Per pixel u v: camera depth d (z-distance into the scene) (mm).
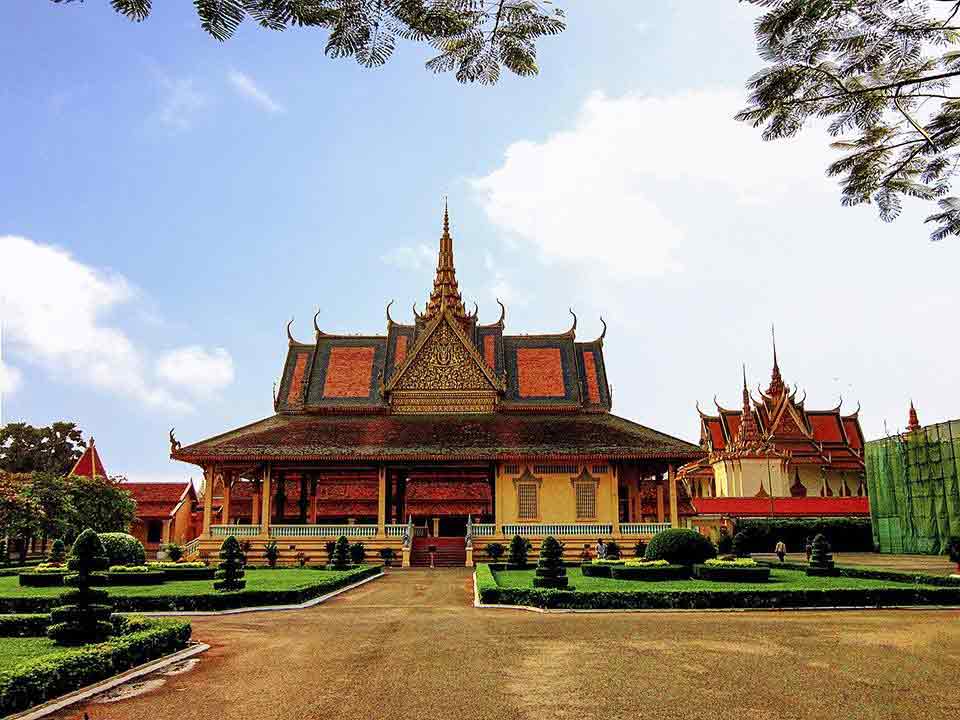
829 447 89750
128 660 13984
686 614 22016
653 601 23547
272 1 6402
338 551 42938
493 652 15359
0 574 42312
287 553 51156
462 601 27125
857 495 87312
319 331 65062
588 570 36625
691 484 92562
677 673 13164
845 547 64500
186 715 10938
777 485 79188
